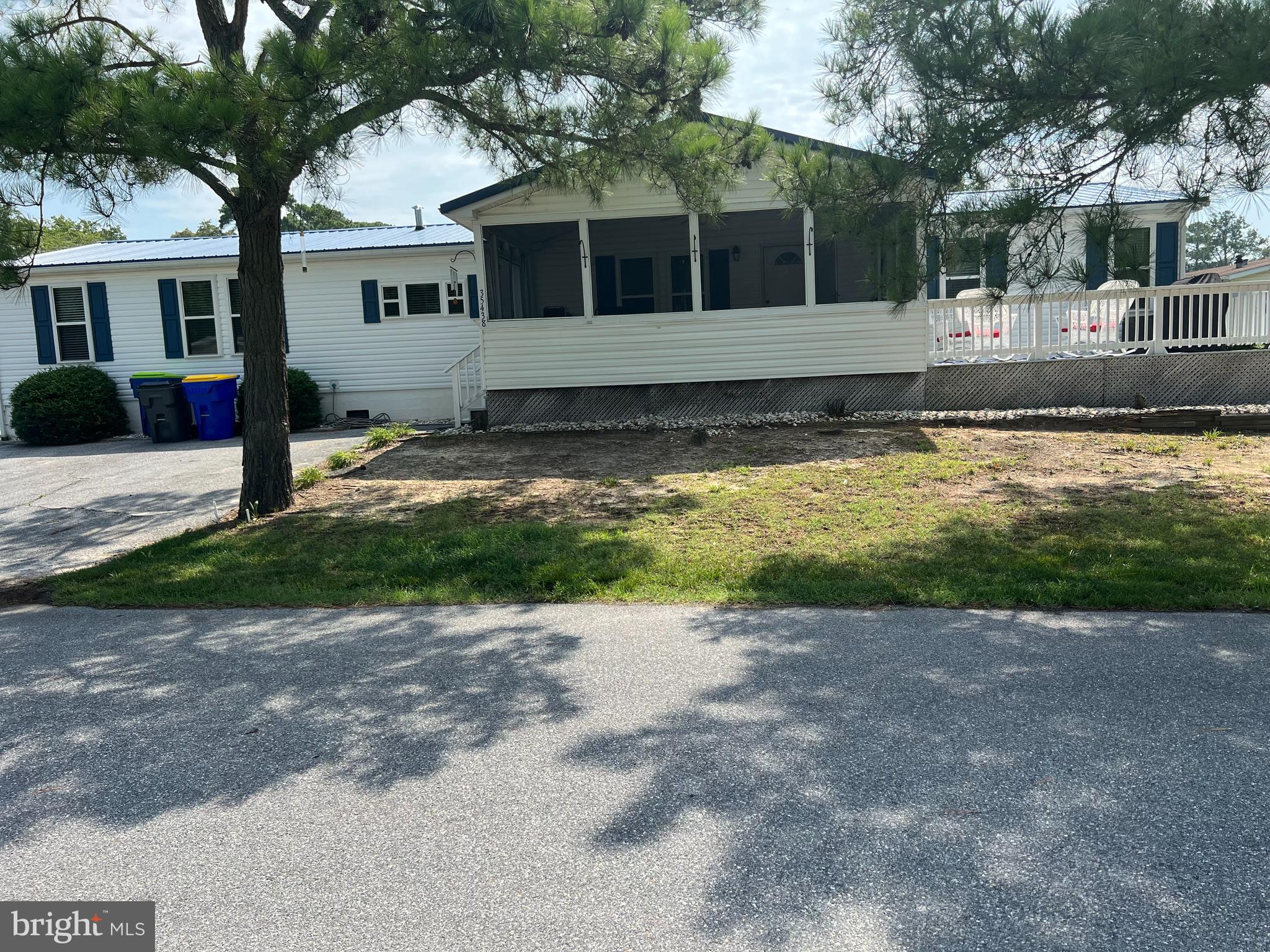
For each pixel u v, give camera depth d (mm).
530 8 6574
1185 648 4457
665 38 7203
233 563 7176
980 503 8031
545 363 13805
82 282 17172
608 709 3973
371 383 17266
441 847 2902
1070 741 3486
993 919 2445
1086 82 5613
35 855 2951
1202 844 2756
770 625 5105
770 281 17406
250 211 8562
